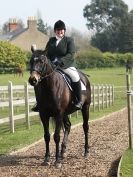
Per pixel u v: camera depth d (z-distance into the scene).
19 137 15.55
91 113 26.03
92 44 126.19
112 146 13.58
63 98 11.02
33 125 19.58
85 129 12.29
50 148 13.42
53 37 11.62
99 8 137.00
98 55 98.00
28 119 18.33
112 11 134.88
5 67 77.75
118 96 41.75
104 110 28.58
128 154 11.95
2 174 10.11
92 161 11.40
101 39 125.94
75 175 9.90
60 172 10.23
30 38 106.00
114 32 125.31
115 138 15.27
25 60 80.81
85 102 12.23
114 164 10.99
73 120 21.45
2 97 29.34
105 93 31.42
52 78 10.77
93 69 95.19
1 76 68.38
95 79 63.88
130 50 122.94
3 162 11.41
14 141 14.66
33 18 105.88
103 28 135.50
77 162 11.30
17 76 68.25
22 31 107.75
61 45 11.42
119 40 124.38
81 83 11.75
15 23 125.75
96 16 137.50
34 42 106.12
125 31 122.75
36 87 10.90
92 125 19.66
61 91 10.98
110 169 10.45
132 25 123.50
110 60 99.44
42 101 10.84
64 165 10.98
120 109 29.48
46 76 10.67
